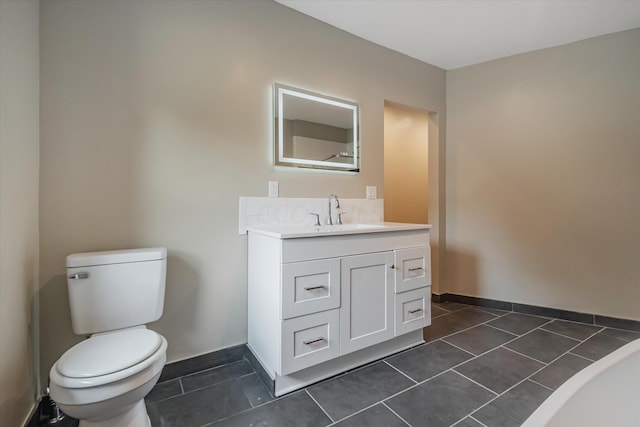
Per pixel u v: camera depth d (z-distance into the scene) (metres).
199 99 1.79
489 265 2.96
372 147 2.57
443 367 1.82
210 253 1.83
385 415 1.40
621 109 2.39
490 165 2.94
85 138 1.50
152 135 1.66
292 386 1.61
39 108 1.40
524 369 1.78
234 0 1.90
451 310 2.88
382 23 2.31
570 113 2.58
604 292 2.47
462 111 3.08
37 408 1.36
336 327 1.69
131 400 1.08
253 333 1.86
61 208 1.45
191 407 1.46
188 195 1.76
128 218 1.60
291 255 1.54
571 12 2.16
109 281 1.40
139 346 1.18
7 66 1.12
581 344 2.11
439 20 2.27
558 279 2.65
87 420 1.08
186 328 1.77
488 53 2.79
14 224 1.17
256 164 1.99
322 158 2.27
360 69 2.49
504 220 2.88
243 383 1.67
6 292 1.11
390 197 3.88
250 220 1.96
